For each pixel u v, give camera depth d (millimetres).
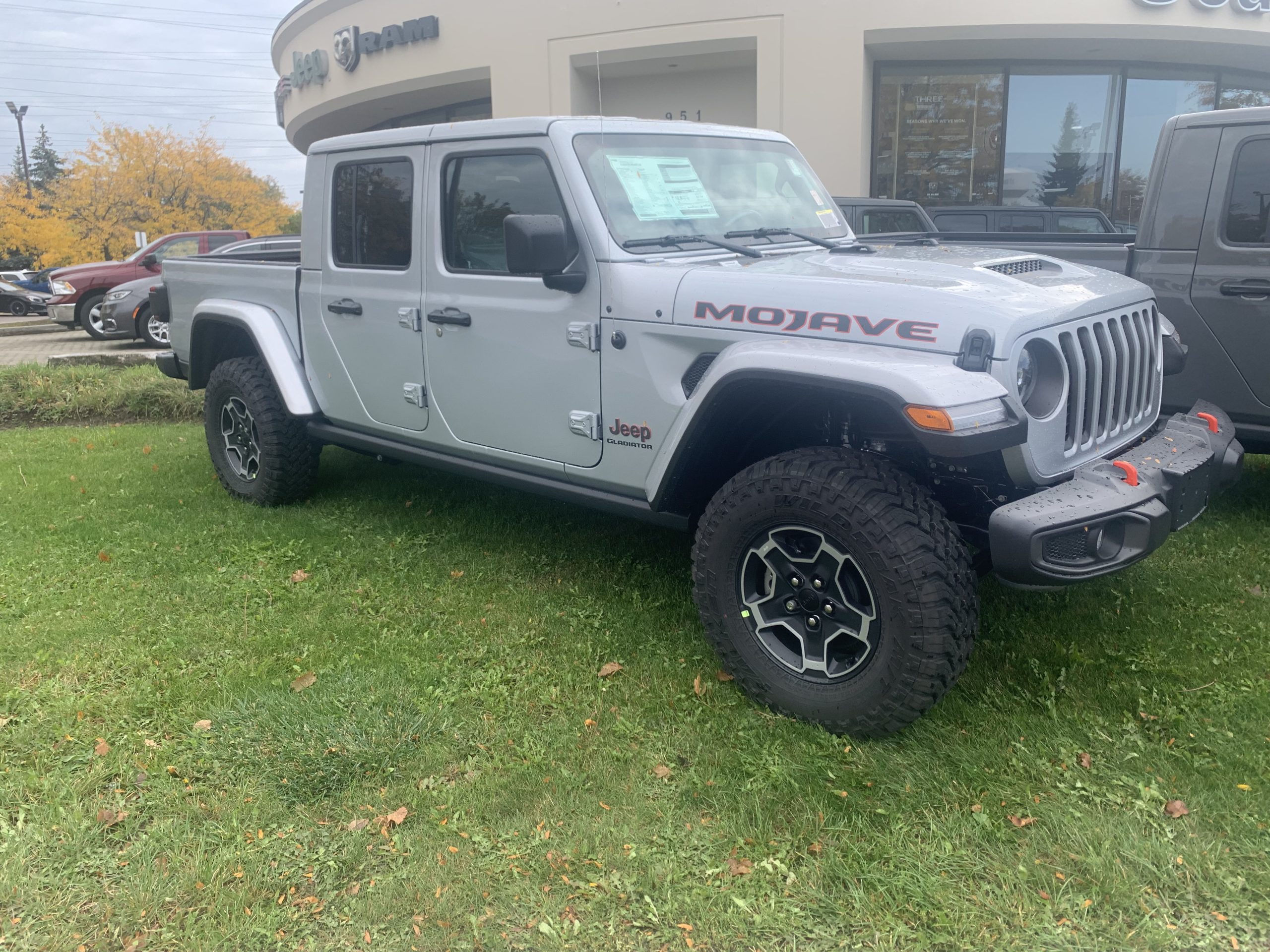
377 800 2662
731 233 3725
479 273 3799
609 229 3402
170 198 36438
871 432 3154
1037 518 2592
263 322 4852
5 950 2148
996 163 13844
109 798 2674
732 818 2561
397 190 4109
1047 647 3422
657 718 3057
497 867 2383
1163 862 2324
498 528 4828
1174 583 3945
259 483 5137
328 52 16922
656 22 12969
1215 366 4504
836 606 2889
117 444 7020
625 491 3537
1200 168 4445
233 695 3180
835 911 2238
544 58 13812
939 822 2516
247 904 2287
